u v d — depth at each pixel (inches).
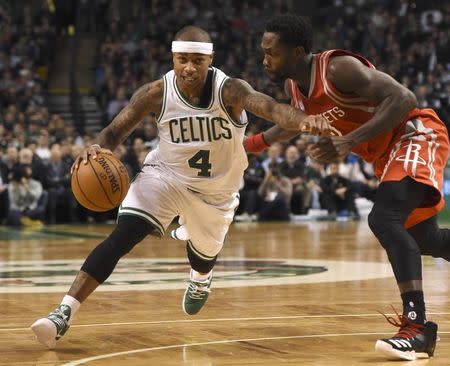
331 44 952.3
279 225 656.4
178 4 977.5
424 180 184.5
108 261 191.9
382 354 178.4
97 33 1016.2
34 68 919.7
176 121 192.7
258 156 725.3
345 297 268.7
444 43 914.7
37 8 1053.8
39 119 753.0
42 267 366.3
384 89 178.1
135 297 269.0
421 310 179.3
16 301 260.7
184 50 185.8
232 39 927.0
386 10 997.8
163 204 196.4
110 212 703.1
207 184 198.2
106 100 871.1
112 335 201.8
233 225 659.4
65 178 675.4
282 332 205.0
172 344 190.1
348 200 717.9
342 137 175.5
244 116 194.5
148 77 872.3
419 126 190.2
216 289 288.4
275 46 185.3
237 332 205.3
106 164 188.2
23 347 188.1
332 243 492.7
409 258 180.7
